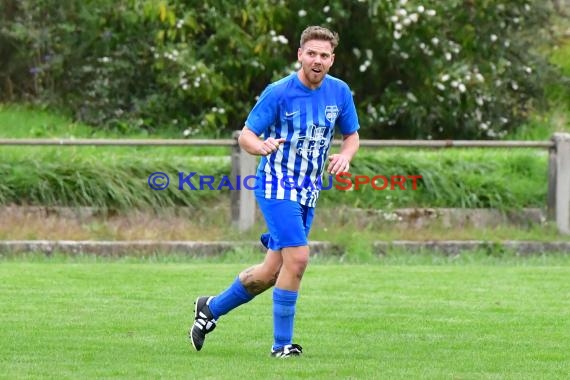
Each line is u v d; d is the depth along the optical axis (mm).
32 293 34656
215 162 54344
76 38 72188
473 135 69188
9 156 52500
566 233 50688
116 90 70312
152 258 46688
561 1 74812
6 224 49344
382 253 48844
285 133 23641
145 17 66625
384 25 65250
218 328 28359
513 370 22953
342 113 24328
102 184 51531
